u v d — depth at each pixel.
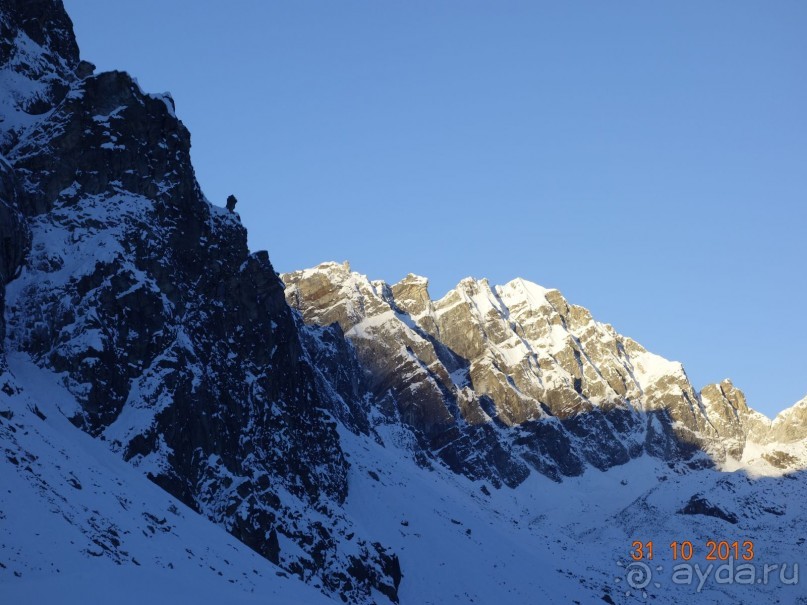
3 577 71.19
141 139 130.62
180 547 95.06
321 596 107.38
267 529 120.06
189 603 81.75
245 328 143.62
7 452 86.19
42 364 109.44
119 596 76.12
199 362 123.94
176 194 133.00
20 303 111.88
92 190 124.81
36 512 80.56
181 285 130.12
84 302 113.25
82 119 126.56
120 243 120.94
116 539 85.88
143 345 116.31
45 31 145.12
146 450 109.62
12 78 134.00
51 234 118.81
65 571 75.44
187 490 112.25
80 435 104.38
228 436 125.25
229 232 145.25
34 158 122.50
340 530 139.88
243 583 96.12
